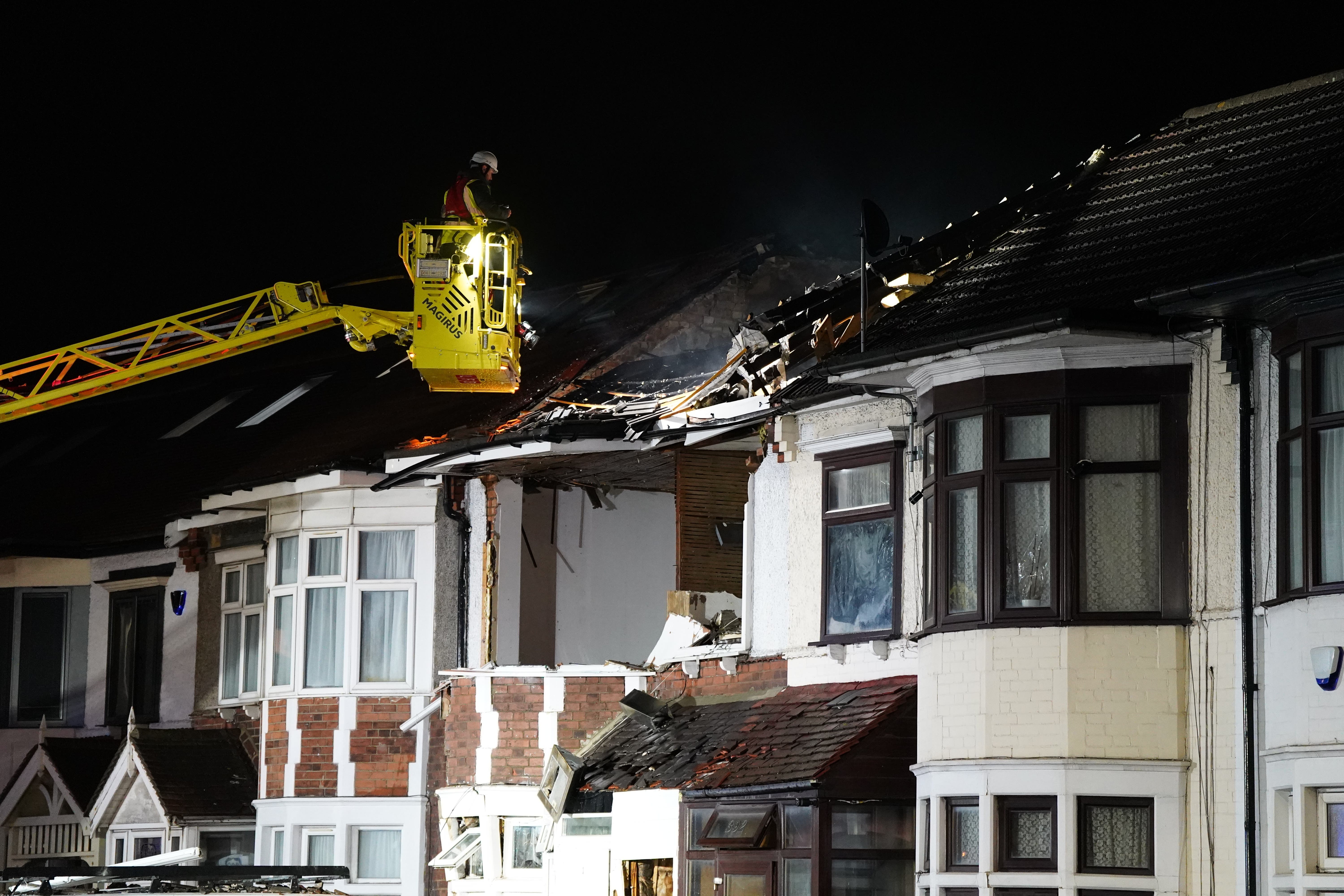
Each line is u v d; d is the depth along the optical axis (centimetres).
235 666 3503
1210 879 2009
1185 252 2211
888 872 2352
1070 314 2053
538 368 3506
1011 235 2703
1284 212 2175
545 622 3275
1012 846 2122
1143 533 2119
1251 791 1947
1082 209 2644
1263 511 1989
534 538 3291
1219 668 2038
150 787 3391
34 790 3753
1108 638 2100
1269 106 2673
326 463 3241
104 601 3838
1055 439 2147
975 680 2167
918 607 2445
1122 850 2075
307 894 1800
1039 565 2156
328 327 2806
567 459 3027
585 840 2747
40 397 2752
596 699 2931
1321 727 1862
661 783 2605
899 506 2500
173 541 3641
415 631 3198
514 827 2934
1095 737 2086
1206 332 2092
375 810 3162
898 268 2678
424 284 2422
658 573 3388
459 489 3234
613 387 3259
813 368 2497
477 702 2975
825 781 2322
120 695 3775
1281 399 1955
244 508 3472
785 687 2667
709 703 2803
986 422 2195
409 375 3916
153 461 4122
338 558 3272
